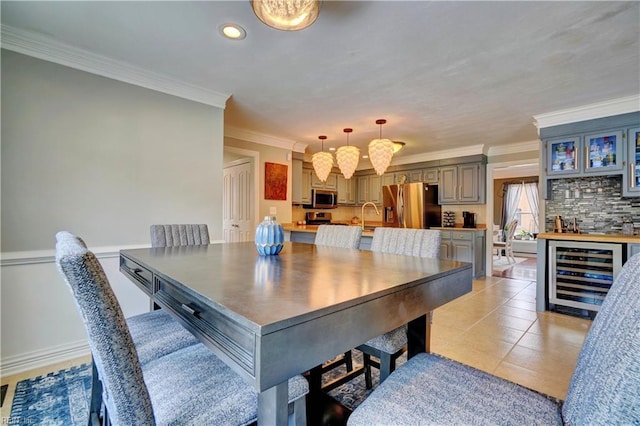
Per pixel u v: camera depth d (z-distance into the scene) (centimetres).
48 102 214
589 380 66
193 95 282
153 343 123
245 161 470
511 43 207
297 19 150
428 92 290
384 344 138
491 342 255
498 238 862
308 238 459
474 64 236
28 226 208
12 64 202
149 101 260
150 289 127
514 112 343
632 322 57
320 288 91
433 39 203
